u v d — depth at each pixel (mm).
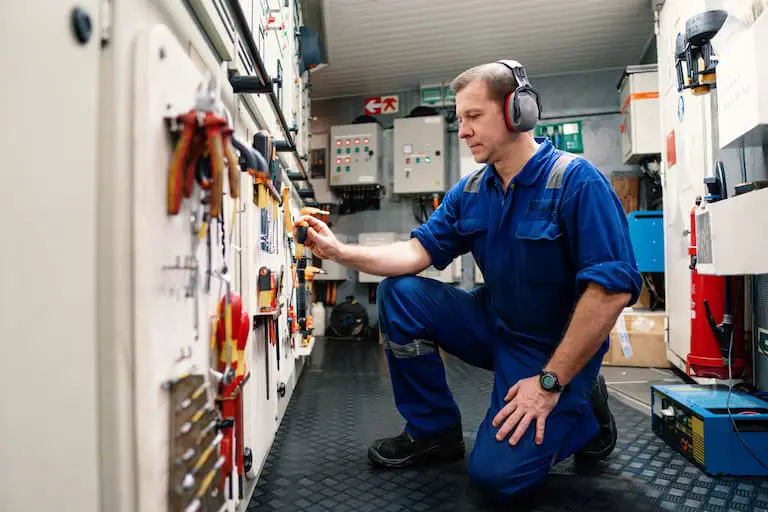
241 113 1087
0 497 330
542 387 1040
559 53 4070
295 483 1170
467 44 3916
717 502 1081
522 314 1222
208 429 586
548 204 1159
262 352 1164
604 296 1022
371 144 4508
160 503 484
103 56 453
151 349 469
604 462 1323
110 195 445
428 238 1444
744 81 1312
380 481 1184
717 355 1856
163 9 591
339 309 4402
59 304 391
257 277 1129
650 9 3457
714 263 1475
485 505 1060
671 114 2699
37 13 369
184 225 557
